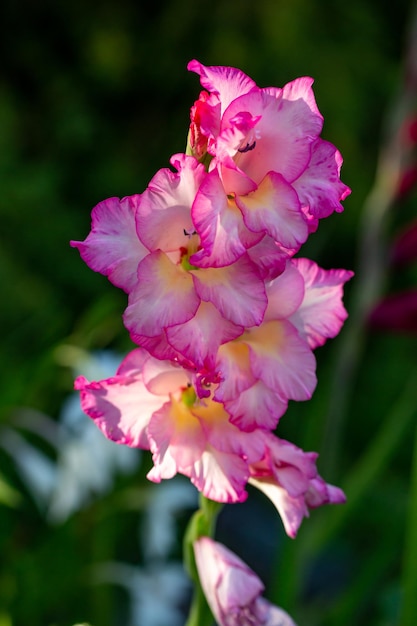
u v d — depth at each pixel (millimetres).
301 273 921
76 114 3270
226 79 867
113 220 872
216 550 944
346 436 3041
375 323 1619
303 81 866
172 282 863
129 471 1594
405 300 1607
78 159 3309
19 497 1461
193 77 3420
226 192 861
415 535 1162
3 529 1666
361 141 3332
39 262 2855
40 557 1539
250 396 887
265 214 849
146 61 3402
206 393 868
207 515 955
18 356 2051
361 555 2504
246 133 846
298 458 905
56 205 2916
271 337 893
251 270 860
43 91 3346
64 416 1424
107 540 1541
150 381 899
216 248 843
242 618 930
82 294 2896
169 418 901
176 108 3488
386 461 1551
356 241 3258
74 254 2889
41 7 3371
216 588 933
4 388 1542
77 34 3400
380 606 1442
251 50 3293
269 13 3275
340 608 1476
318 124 865
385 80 3324
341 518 1532
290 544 1503
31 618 1528
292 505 917
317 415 1654
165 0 3424
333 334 927
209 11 3346
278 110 864
